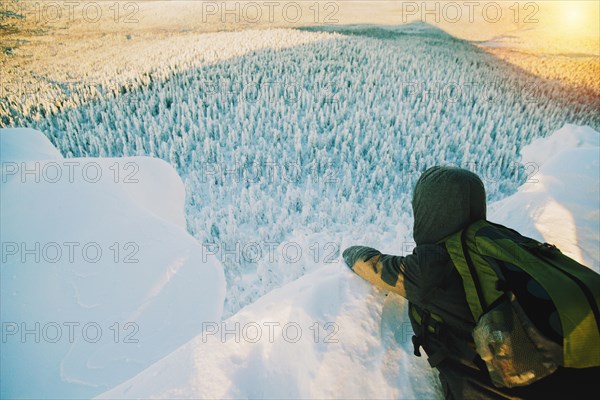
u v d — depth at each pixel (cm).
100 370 154
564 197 254
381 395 122
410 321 137
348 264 156
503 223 257
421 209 121
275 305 149
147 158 270
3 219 179
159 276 186
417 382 127
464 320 107
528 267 94
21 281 165
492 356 93
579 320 83
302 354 128
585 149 295
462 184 114
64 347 157
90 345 159
